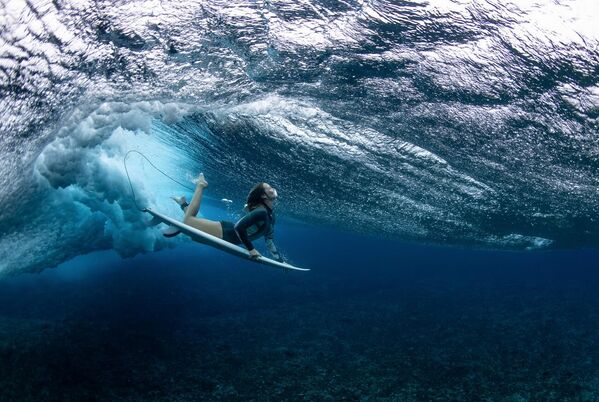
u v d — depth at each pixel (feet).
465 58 19.57
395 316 35.17
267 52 19.47
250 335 27.20
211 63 19.76
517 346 28.43
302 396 18.70
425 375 22.17
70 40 15.58
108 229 30.76
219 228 12.00
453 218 41.98
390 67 20.65
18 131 16.65
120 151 29.17
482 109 22.34
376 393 19.52
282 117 28.55
